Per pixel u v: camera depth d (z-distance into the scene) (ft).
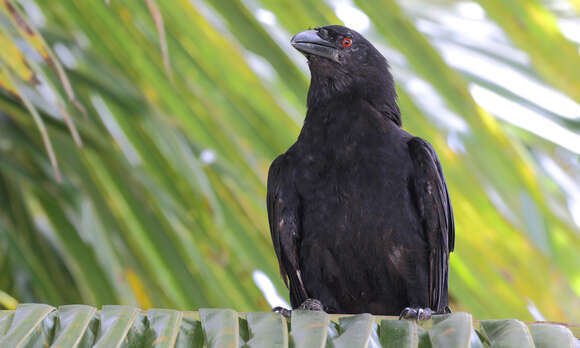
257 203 26.37
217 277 26.50
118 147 26.25
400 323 15.60
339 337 15.42
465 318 15.53
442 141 26.40
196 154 25.88
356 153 26.32
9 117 26.43
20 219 27.91
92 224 26.37
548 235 30.04
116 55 25.38
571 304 26.99
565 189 37.78
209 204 25.66
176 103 25.53
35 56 24.40
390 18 24.00
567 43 24.76
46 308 15.30
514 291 26.94
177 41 24.73
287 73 25.54
